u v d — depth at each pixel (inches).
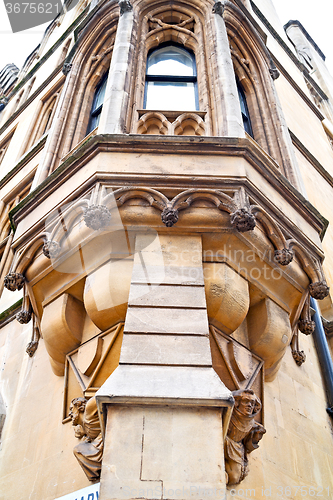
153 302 150.5
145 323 144.9
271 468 172.2
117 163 179.3
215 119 219.0
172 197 172.1
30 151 409.7
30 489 170.2
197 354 137.7
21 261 187.2
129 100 221.9
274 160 227.3
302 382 221.9
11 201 407.8
